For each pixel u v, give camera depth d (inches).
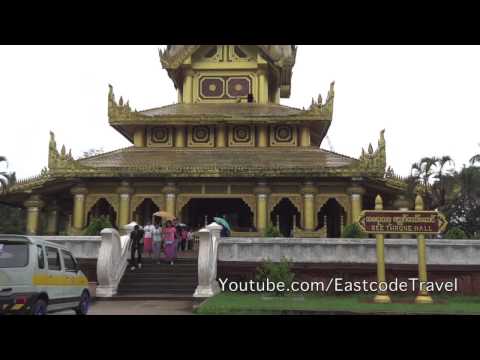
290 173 1456.7
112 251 867.4
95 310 689.6
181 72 1916.8
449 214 1833.2
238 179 1510.8
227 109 1743.4
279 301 708.7
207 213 1763.0
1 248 501.0
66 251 606.5
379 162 1461.6
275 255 945.5
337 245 943.7
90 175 1489.9
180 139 1675.7
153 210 1614.2
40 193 1600.6
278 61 1865.2
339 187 1505.9
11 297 478.0
